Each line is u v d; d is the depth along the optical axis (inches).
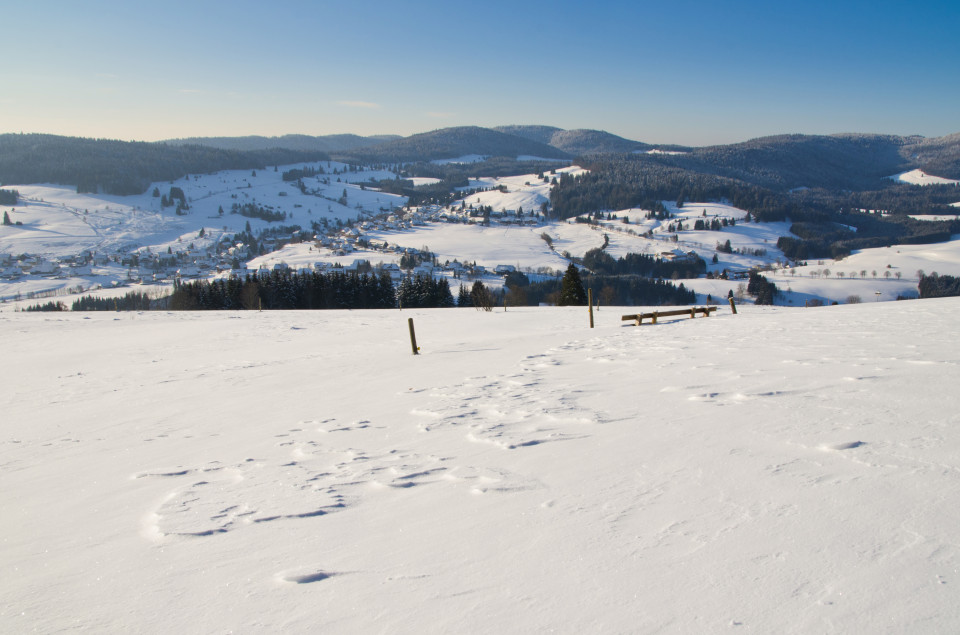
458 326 816.9
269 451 194.4
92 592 95.0
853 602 70.5
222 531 117.3
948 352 247.0
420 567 92.1
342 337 742.5
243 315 1229.7
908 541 83.3
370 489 136.8
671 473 124.1
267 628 78.1
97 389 425.1
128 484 166.7
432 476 142.1
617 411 194.1
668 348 367.6
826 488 105.6
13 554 116.5
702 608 72.7
